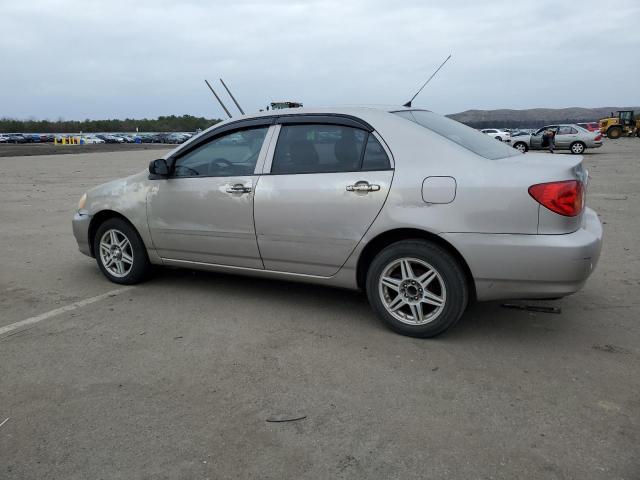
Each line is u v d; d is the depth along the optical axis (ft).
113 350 12.28
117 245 17.07
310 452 8.46
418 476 7.86
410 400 9.94
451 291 11.98
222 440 8.80
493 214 11.35
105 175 61.36
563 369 11.09
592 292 15.84
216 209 14.71
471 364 11.35
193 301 15.53
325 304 15.14
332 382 10.67
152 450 8.57
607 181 45.80
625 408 9.57
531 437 8.75
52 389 10.52
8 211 33.35
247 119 14.75
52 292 16.58
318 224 13.20
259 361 11.64
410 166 12.25
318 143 13.55
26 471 8.09
